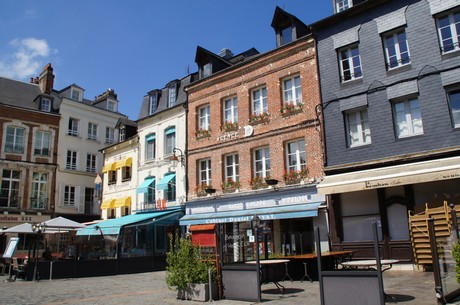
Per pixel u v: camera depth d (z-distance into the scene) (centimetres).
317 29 1555
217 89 1936
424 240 1106
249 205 1697
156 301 898
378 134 1340
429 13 1279
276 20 1756
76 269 1572
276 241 1585
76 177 2973
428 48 1268
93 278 1534
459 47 1217
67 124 2994
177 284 906
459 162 1109
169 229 2145
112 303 894
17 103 2800
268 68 1728
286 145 1641
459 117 1198
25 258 1825
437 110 1227
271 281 1095
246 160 1753
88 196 3044
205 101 1995
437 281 663
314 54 1569
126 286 1230
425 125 1243
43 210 2731
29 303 925
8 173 2656
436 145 1212
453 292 696
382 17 1379
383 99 1345
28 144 2747
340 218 1395
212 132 1923
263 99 1766
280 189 1592
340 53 1495
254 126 1745
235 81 1859
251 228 1684
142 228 2269
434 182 1212
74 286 1269
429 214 1069
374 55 1384
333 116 1466
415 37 1298
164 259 1870
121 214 2500
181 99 2175
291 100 1656
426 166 1166
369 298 634
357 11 1434
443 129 1207
